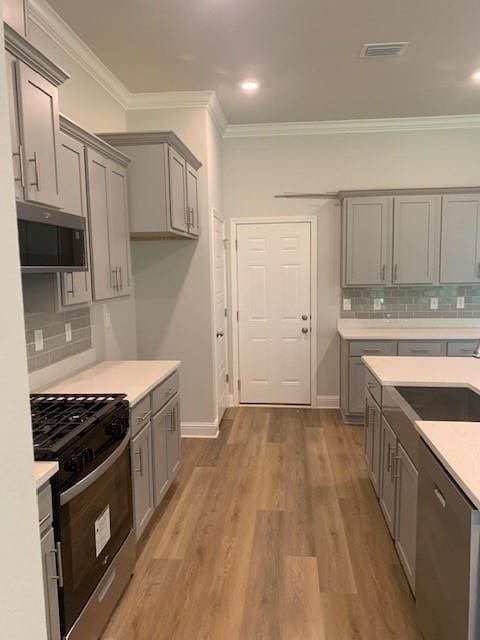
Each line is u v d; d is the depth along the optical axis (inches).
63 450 65.4
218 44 122.4
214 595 89.7
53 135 82.4
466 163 192.4
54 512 63.1
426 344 176.2
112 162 118.2
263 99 164.1
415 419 84.1
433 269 183.8
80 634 69.4
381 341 177.8
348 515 117.4
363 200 183.9
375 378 116.6
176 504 123.7
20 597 30.4
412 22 112.4
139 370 121.8
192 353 169.3
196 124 159.9
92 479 71.5
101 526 77.8
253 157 199.5
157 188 129.7
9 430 29.2
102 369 123.4
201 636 79.9
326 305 202.7
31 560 31.7
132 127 160.9
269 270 203.9
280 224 201.3
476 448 66.6
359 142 195.2
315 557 100.9
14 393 29.7
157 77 142.9
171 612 85.4
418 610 76.7
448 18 110.7
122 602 87.9
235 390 209.8
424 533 73.0
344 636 79.3
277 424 185.0
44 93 79.2
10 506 29.3
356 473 140.6
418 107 175.3
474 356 120.7
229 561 100.0
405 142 193.5
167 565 98.9
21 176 72.2
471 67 138.7
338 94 160.1
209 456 154.3
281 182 199.5
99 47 122.9
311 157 197.3
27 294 93.4
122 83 147.3
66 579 65.3
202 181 162.7
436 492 67.0
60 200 85.2
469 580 54.5
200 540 107.7
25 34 81.1
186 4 103.1
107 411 82.2
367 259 186.1
